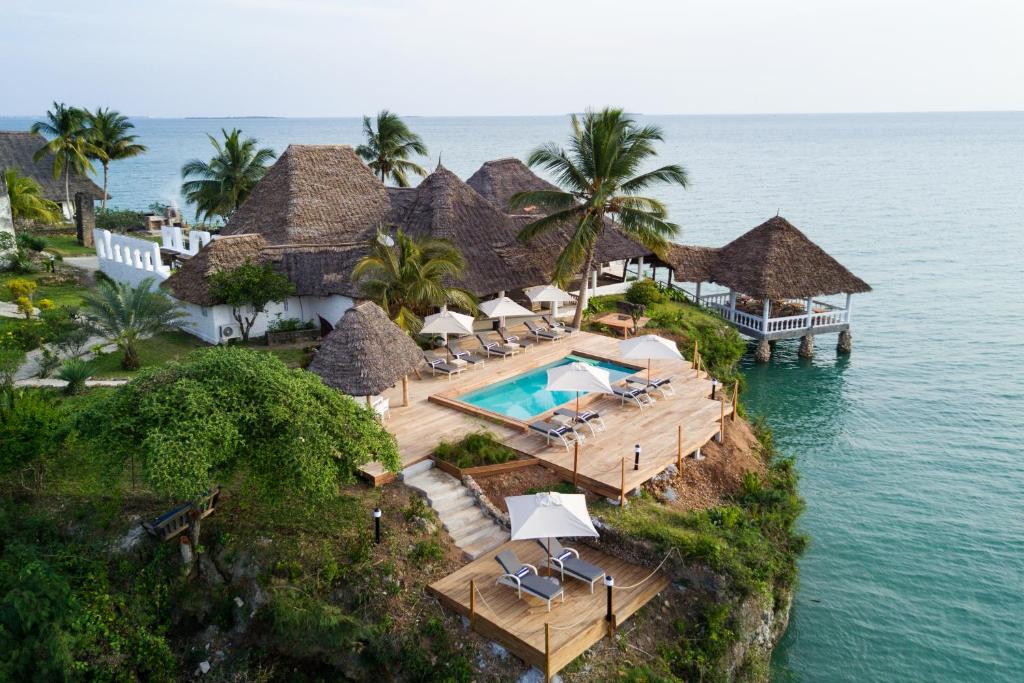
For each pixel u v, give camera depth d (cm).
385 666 1560
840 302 5712
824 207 10938
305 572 1656
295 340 3175
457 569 1755
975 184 14088
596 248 4088
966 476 2872
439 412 2459
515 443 2239
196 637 1656
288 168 3853
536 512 1644
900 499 2689
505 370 2881
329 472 1580
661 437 2297
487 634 1589
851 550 2362
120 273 3841
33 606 1557
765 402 3659
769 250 4262
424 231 3466
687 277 4416
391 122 5719
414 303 2934
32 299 3422
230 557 1694
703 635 1698
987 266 6944
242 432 1570
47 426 1827
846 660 1892
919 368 4188
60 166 5884
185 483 1414
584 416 2319
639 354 2531
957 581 2209
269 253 3247
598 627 1595
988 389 3841
